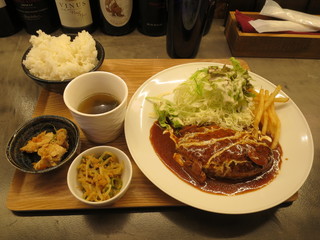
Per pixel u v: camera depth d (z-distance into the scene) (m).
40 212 0.27
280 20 0.44
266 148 0.29
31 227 0.26
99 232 0.26
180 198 0.25
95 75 0.29
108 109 0.30
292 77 0.43
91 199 0.25
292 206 0.28
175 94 0.35
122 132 0.32
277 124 0.32
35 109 0.35
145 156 0.29
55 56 0.32
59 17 0.46
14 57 0.44
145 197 0.27
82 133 0.32
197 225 0.27
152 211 0.27
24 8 0.42
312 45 0.43
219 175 0.28
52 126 0.30
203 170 0.28
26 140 0.29
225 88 0.33
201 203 0.25
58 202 0.27
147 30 0.47
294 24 0.43
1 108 0.37
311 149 0.30
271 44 0.43
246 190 0.27
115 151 0.27
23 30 0.48
